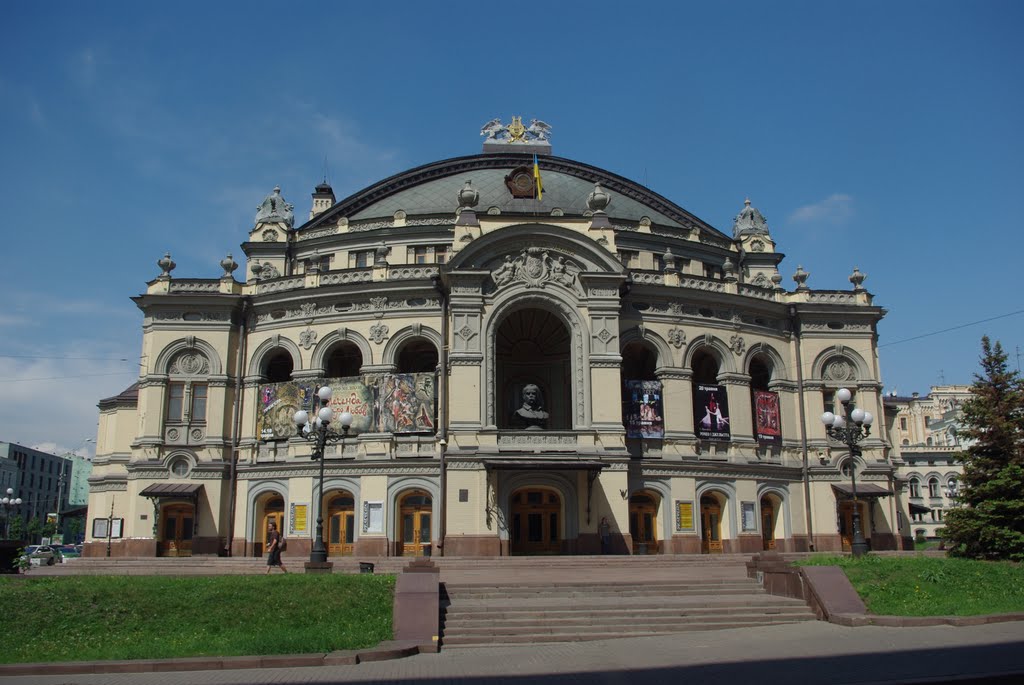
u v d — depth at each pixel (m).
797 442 58.56
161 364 55.66
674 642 24.00
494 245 51.97
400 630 24.47
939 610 27.20
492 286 51.81
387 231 61.41
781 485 57.22
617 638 25.28
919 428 138.75
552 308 52.22
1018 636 23.30
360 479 51.38
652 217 68.88
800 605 28.61
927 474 107.75
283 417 53.78
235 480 54.50
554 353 59.50
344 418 38.22
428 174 70.25
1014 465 38.12
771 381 59.25
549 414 58.75
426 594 25.89
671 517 52.50
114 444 66.94
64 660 21.69
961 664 19.39
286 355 57.56
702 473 54.06
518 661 21.45
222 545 53.25
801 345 59.72
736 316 57.69
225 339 56.06
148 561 44.69
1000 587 30.16
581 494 49.53
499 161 71.50
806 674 18.69
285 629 24.80
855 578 30.25
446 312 52.44
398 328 53.22
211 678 19.56
